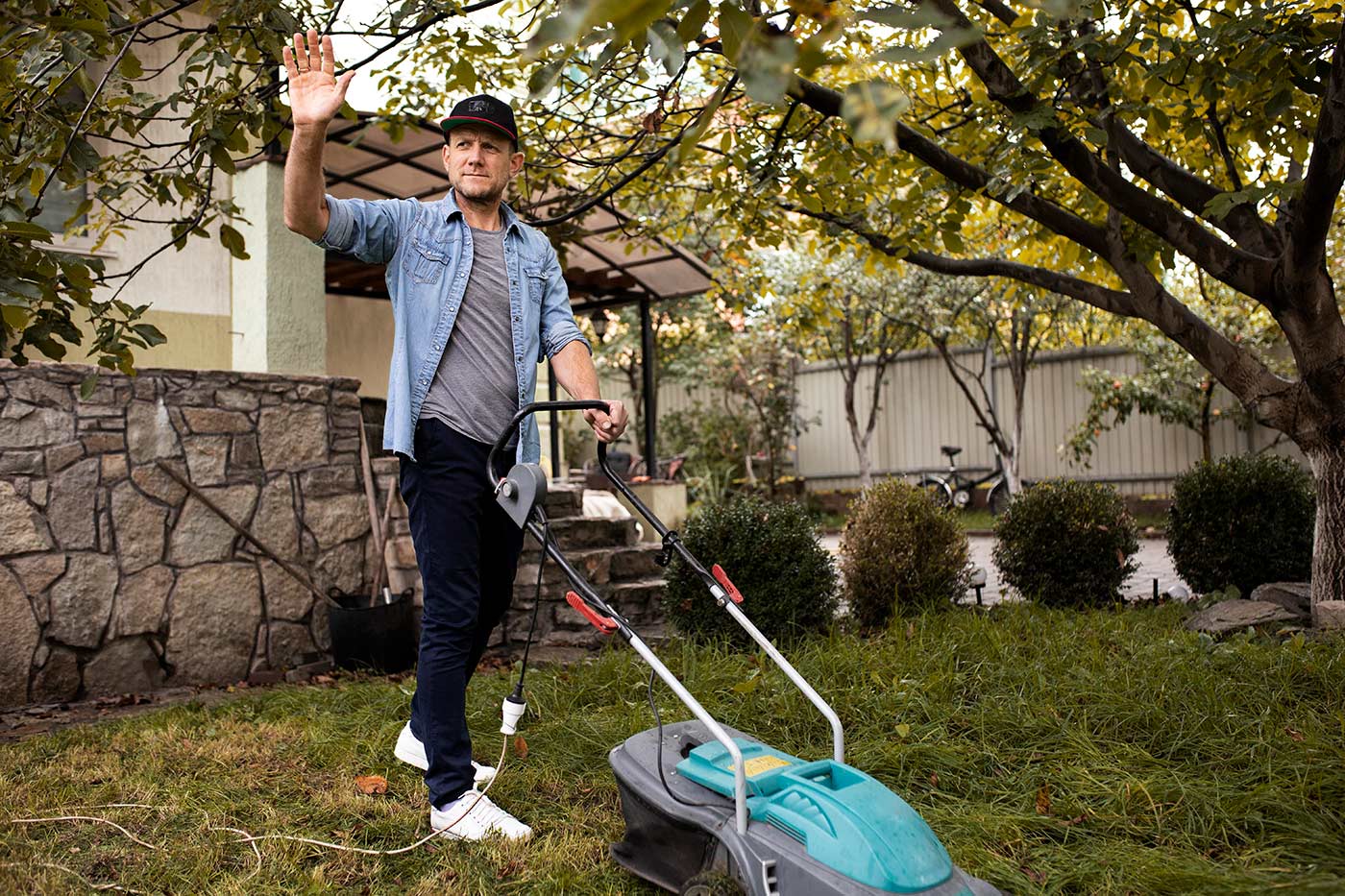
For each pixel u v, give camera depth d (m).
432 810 3.13
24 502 5.14
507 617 6.54
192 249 7.51
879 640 5.47
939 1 4.32
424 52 5.77
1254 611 5.75
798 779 2.40
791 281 14.86
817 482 19.61
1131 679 4.31
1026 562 6.97
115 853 2.95
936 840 2.25
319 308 7.48
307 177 2.83
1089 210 6.51
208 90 3.78
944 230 5.91
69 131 3.36
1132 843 2.92
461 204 3.36
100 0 3.04
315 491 6.20
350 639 5.65
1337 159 4.34
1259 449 14.72
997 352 16.88
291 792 3.51
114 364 3.41
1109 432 16.25
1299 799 3.10
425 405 3.17
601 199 5.54
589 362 3.41
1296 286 5.20
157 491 5.56
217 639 5.72
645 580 7.34
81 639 5.27
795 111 5.82
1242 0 4.82
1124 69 4.87
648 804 2.59
